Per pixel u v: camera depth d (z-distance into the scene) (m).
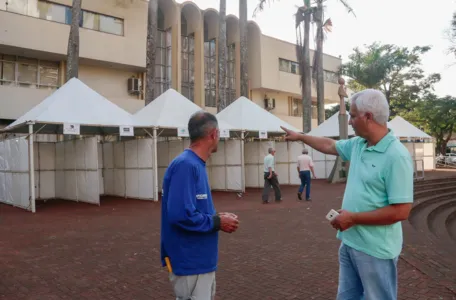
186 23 28.25
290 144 20.52
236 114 17.88
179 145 17.53
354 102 2.49
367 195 2.38
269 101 32.47
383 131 2.44
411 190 2.29
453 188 17.91
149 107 16.06
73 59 16.73
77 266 5.78
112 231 8.65
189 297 2.42
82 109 12.87
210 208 2.52
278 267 5.59
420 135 24.70
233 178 17.56
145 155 14.92
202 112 2.59
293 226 8.90
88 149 14.03
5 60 19.88
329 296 4.39
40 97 20.08
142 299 4.40
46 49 19.69
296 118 34.56
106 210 12.38
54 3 20.23
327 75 37.88
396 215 2.26
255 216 10.48
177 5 26.08
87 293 4.61
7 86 19.09
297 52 26.77
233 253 6.45
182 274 2.38
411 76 36.06
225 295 4.50
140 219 10.41
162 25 26.73
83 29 21.03
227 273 5.34
